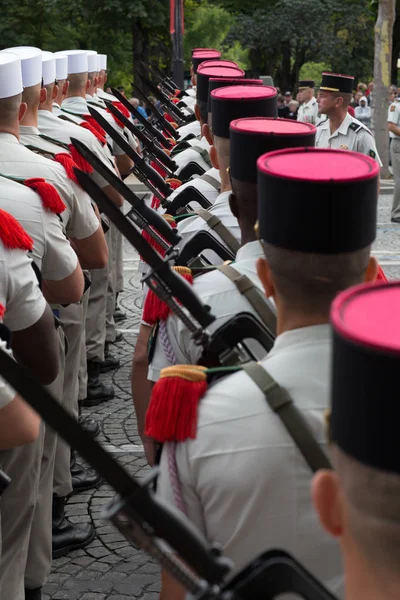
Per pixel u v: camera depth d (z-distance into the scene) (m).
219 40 25.58
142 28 24.55
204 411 1.79
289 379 1.77
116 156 7.02
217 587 1.31
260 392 1.77
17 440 2.56
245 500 1.74
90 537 4.15
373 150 7.83
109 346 6.90
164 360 2.67
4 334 2.43
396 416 1.08
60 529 4.09
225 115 3.29
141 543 1.29
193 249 3.02
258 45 32.44
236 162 2.60
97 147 5.12
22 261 2.87
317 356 1.78
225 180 3.32
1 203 3.40
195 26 25.00
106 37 24.12
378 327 1.13
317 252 1.74
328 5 32.56
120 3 23.38
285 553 1.47
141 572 3.90
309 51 33.06
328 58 32.84
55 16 23.22
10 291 2.84
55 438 3.60
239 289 2.44
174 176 5.09
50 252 3.51
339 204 1.72
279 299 1.84
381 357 1.07
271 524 1.73
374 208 1.79
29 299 2.89
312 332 1.79
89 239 4.25
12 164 3.71
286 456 1.72
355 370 1.11
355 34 33.81
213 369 1.87
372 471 1.11
